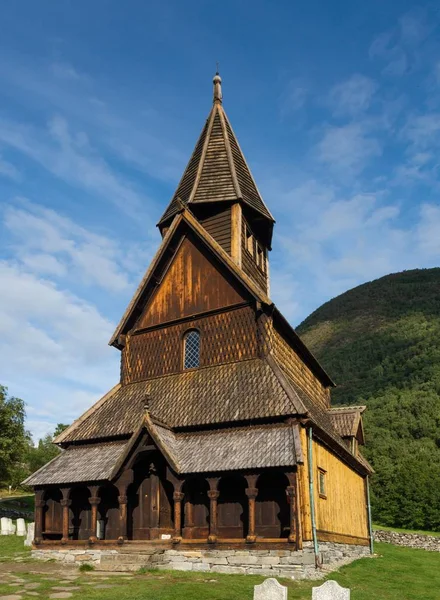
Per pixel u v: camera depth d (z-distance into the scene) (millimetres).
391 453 80938
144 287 30562
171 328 29750
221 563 21141
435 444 84938
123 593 16516
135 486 25547
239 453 22406
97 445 27188
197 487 24672
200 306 29109
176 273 30484
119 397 29219
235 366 26906
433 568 28938
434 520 57250
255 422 23797
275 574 20344
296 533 20703
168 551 21984
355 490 32812
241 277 27719
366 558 30312
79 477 24906
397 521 59469
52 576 19781
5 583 18047
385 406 99312
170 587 17531
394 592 20328
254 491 21641
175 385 27844
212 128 34625
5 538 32688
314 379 34719
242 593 16906
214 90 36531
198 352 28688
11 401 46500
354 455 33219
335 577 21562
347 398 113750
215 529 21859
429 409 93000
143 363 30000
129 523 25156
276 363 25906
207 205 31453
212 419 24344
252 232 32875
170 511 25188
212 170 32531
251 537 21188
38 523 25734
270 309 27156
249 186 33031
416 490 59562
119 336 30750
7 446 45594
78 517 26938
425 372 108562
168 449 23172
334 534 26094
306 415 23016
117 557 22516
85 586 17641
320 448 25750
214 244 29094
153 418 24156
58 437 27938
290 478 21203
